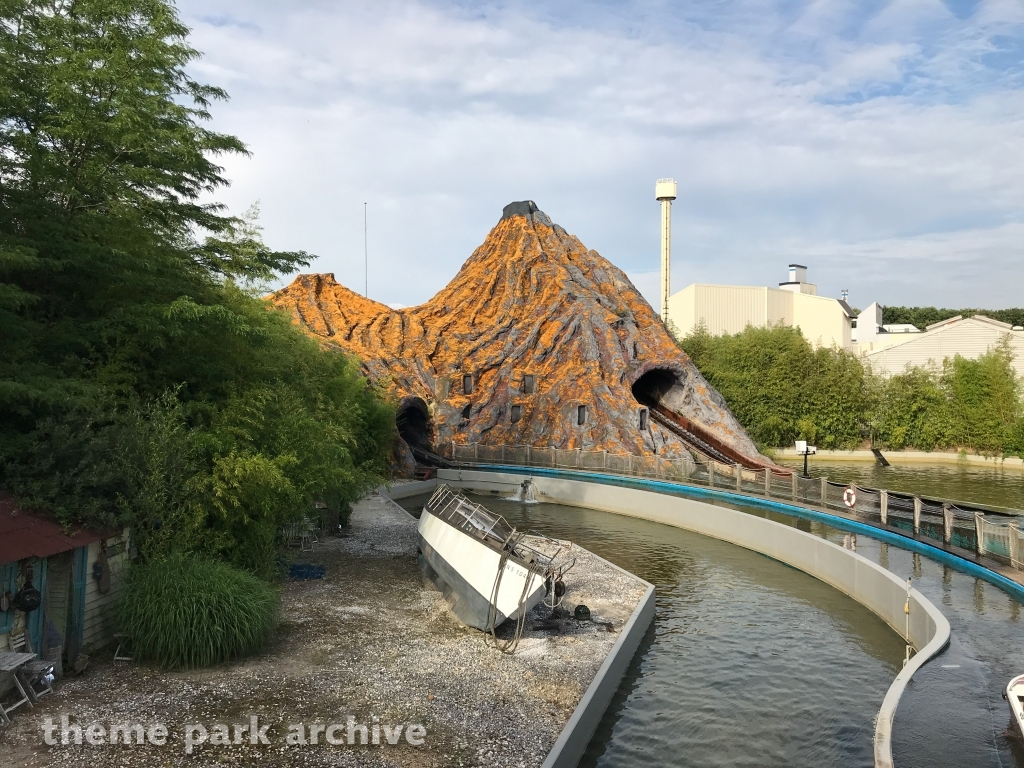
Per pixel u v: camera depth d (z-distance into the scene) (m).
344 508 30.83
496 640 17.72
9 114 17.53
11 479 14.70
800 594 24.27
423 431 55.38
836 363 74.38
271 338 25.05
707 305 94.38
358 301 64.19
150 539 16.62
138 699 13.35
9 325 16.17
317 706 13.48
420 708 13.65
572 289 62.31
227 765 11.27
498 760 11.91
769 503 34.12
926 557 24.25
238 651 15.69
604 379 55.50
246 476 18.34
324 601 20.48
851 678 17.41
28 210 17.25
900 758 11.22
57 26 18.48
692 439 54.16
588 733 14.13
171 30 20.08
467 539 20.77
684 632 20.55
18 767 10.88
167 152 20.80
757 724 15.06
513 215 71.12
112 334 18.09
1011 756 11.28
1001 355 67.94
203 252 23.84
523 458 50.94
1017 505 39.53
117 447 16.30
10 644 13.30
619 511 40.53
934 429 69.94
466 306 65.31
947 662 15.02
